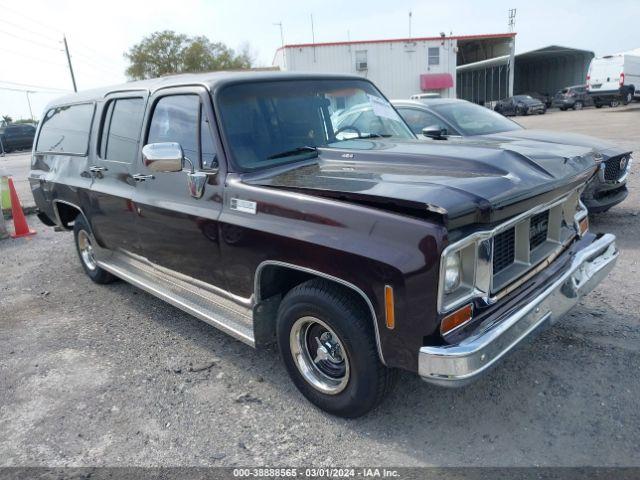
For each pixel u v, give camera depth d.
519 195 2.73
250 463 2.89
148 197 4.13
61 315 5.16
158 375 3.87
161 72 57.44
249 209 3.22
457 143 3.71
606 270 3.64
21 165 22.38
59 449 3.12
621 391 3.24
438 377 2.53
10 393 3.77
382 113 4.48
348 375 2.99
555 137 6.92
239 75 3.79
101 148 4.88
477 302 2.70
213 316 3.75
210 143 3.54
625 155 6.39
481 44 42.69
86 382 3.84
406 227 2.52
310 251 2.85
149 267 4.61
